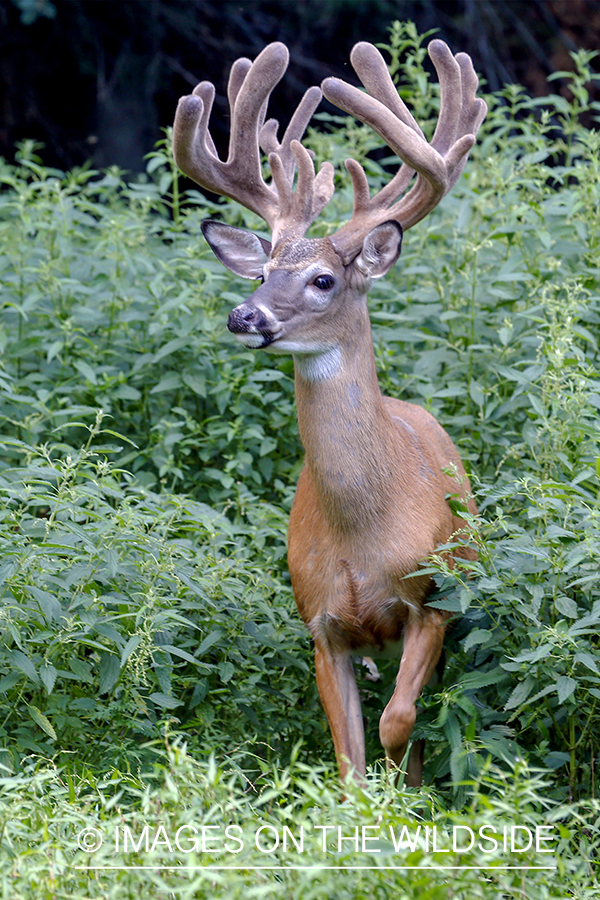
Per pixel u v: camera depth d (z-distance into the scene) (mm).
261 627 9617
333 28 27203
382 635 8922
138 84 26562
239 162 9656
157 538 9086
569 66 27203
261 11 27266
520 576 8344
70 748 8352
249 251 9586
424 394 11398
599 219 12734
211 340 12391
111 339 13094
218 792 6383
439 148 9570
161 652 8547
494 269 13133
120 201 17328
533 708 8508
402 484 8734
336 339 8547
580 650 7816
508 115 26422
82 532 8102
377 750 9344
